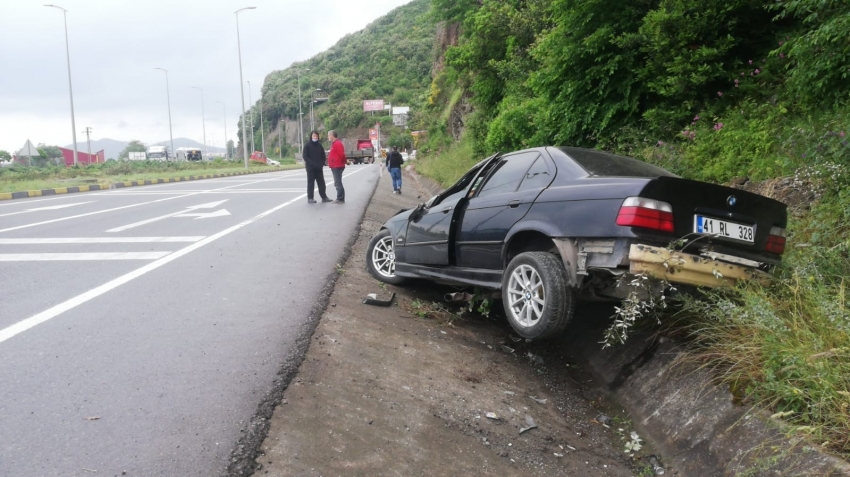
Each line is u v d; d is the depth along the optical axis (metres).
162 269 6.69
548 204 4.46
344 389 3.74
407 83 127.62
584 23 9.75
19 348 4.19
